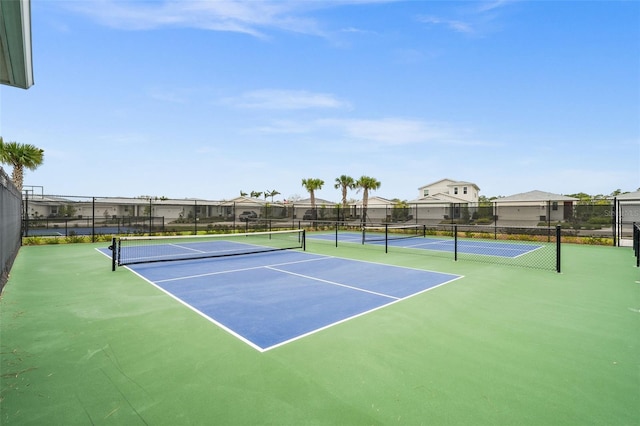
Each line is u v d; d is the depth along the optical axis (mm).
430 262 10609
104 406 2633
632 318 4984
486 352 3727
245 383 3006
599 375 3182
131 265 9750
